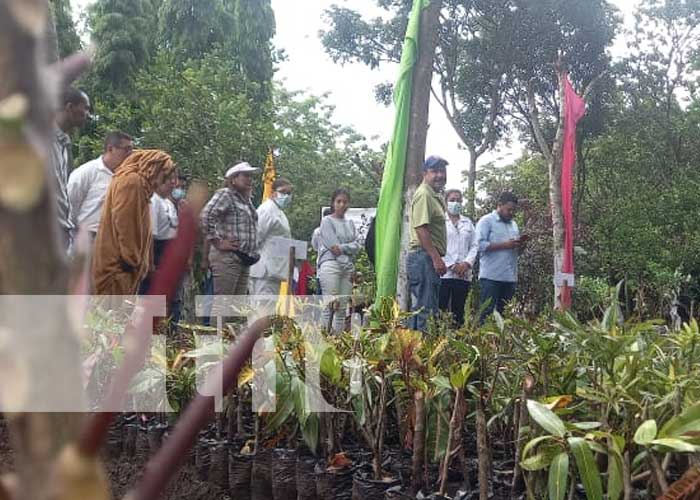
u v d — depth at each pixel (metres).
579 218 14.77
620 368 2.69
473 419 3.32
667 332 3.79
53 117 0.31
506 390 3.13
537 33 13.98
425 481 2.92
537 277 12.73
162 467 0.39
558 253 11.51
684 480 1.58
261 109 14.19
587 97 14.90
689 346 3.04
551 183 11.84
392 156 7.34
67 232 4.37
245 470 3.62
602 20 13.88
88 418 0.34
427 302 5.98
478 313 3.56
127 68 15.87
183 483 3.71
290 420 3.63
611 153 16.38
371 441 3.14
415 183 7.30
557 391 2.87
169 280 0.39
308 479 3.38
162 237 7.03
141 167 4.89
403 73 7.47
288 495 3.46
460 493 2.81
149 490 0.39
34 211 0.30
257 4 18.41
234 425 3.95
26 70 0.30
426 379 3.03
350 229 7.90
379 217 7.30
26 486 0.32
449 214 7.55
